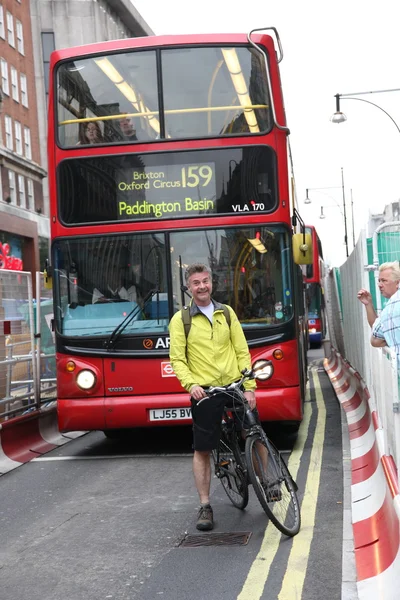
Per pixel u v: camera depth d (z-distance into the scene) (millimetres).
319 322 36812
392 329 6785
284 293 10156
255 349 10070
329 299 22766
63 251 10430
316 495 7629
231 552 6016
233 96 10391
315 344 38812
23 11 48781
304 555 5773
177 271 10227
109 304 10305
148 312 10234
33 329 12602
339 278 18922
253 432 6500
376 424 8531
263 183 10250
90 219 10383
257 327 10078
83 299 10359
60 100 10562
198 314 6902
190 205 10266
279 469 6516
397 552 4879
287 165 10375
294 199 11930
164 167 10336
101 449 11367
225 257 10195
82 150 10430
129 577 5598
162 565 5812
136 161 10352
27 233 45656
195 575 5527
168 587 5324
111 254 10344
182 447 11125
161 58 10484
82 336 10297
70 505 7934
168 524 6984
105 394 10242
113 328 10258
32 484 9094
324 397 16531
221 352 6848
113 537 6676
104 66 10547
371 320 7816
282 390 10031
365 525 6211
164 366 10164
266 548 6047
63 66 10617
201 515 6773
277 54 10523
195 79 10445
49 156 10531
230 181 10258
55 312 10398
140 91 10453
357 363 13602
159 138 10367
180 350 6836
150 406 10117
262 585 5207
